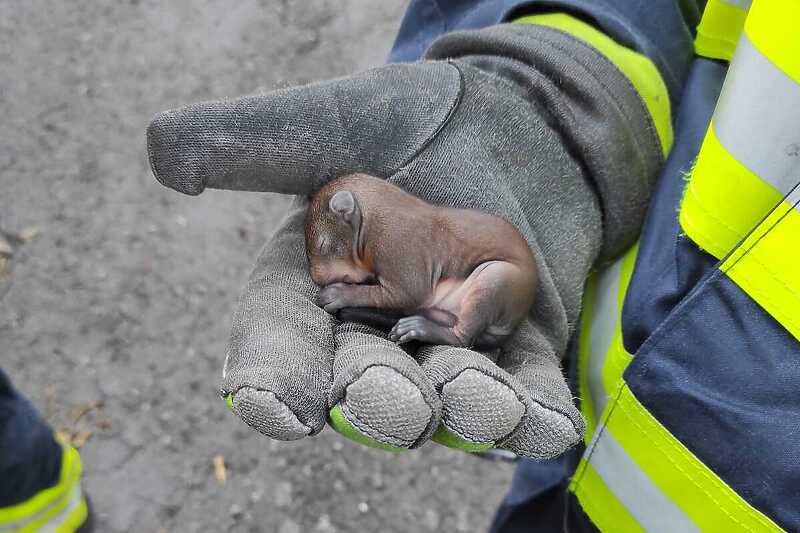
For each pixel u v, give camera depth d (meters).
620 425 0.40
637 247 0.43
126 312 0.72
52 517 0.53
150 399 0.67
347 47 0.92
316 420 0.35
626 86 0.43
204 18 0.94
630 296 0.41
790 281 0.36
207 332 0.71
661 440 0.39
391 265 0.40
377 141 0.40
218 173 0.38
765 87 0.36
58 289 0.73
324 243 0.40
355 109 0.40
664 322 0.39
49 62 0.90
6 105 0.86
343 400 0.35
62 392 0.67
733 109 0.37
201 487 0.63
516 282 0.39
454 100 0.41
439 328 0.39
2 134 0.84
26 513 0.51
